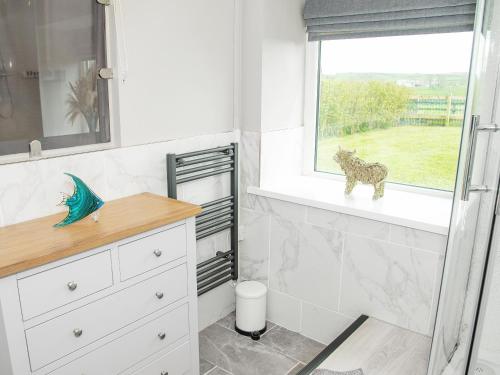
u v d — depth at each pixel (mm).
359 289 2541
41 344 1635
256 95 2705
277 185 2883
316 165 3107
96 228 1829
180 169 2516
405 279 2367
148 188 2383
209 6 2490
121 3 2090
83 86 2057
